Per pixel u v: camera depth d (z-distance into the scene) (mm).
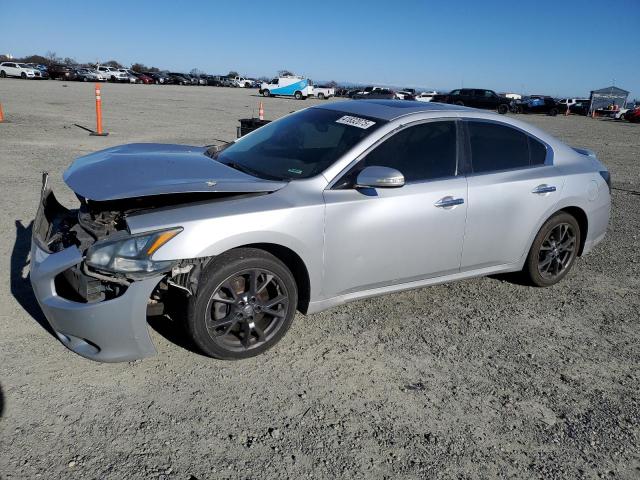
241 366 3488
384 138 3934
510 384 3531
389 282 4043
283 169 3871
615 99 50062
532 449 2943
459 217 4156
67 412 2938
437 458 2820
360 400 3240
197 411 3027
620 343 4195
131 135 14148
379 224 3795
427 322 4297
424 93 51625
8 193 7199
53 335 3674
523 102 46188
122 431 2826
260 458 2717
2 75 53906
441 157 4180
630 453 2959
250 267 3367
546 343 4109
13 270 4652
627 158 15766
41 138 12578
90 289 3082
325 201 3590
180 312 3391
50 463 2574
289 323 3643
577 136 23688
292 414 3066
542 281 5008
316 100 50594
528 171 4637
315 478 2621
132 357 3229
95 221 3361
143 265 3020
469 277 4504
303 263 3576
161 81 68000
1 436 2721
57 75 58375
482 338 4109
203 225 3156
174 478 2545
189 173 3551
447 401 3301
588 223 5090
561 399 3408
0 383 3131
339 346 3828
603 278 5523
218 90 58594
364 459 2770
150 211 3197
